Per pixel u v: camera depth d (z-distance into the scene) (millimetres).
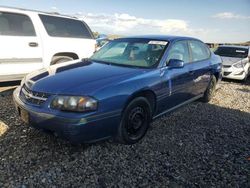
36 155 3410
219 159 3635
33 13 6684
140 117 3928
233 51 11281
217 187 3002
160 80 4133
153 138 4141
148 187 2930
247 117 5578
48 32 6871
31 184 2842
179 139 4180
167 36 5094
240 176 3244
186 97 5133
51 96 3297
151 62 4324
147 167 3316
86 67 4195
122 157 3508
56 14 7195
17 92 3977
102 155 3518
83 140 3242
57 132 3238
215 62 6258
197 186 2996
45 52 6801
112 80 3576
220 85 9070
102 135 3414
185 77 4824
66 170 3137
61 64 4590
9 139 3787
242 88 8938
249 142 4258
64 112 3172
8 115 4672
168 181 3057
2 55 6074
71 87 3336
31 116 3381
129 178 3070
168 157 3592
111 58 4715
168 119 5043
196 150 3850
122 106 3496
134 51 4652
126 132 3717
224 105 6336
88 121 3180
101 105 3277
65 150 3574
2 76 6176
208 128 4734
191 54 5289
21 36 6371
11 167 3119
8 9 6254
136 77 3811
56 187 2826
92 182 2951
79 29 7633
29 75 4215
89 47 7746
